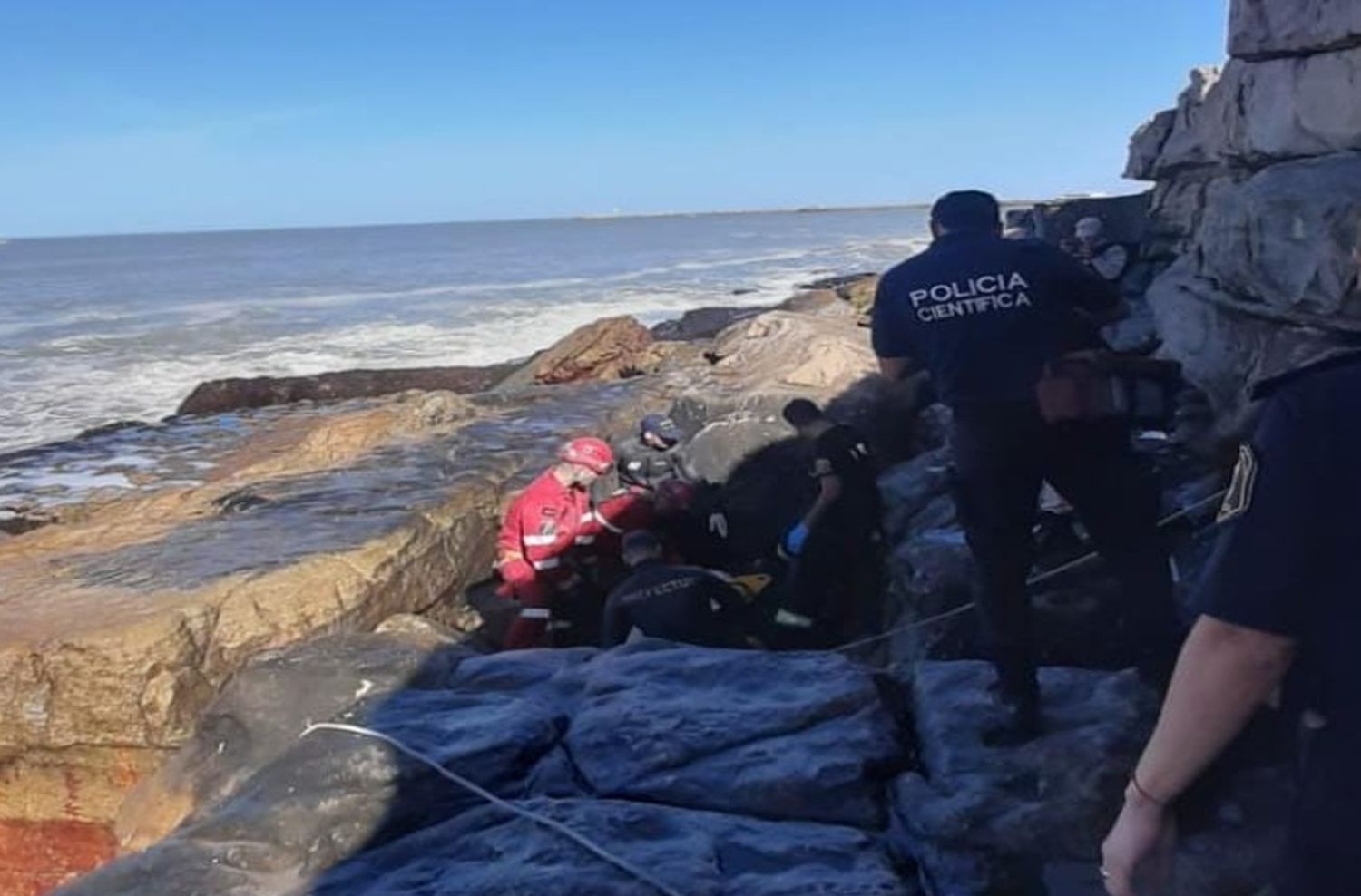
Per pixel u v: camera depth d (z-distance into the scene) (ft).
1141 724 12.64
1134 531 12.40
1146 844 5.91
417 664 16.05
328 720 14.82
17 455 40.52
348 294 198.49
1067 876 10.95
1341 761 5.36
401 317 138.92
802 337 36.81
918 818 11.87
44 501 33.81
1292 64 18.58
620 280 206.80
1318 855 5.43
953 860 11.28
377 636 16.90
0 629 17.08
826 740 13.34
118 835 14.94
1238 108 21.12
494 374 58.59
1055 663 16.20
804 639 23.44
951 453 12.75
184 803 14.37
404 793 12.75
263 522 23.26
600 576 25.77
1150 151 32.12
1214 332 19.43
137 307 181.06
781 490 29.09
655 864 11.07
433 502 24.93
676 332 67.41
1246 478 5.55
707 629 20.89
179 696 17.02
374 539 21.67
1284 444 5.41
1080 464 12.09
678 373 44.93
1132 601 12.75
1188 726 5.66
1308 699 5.47
